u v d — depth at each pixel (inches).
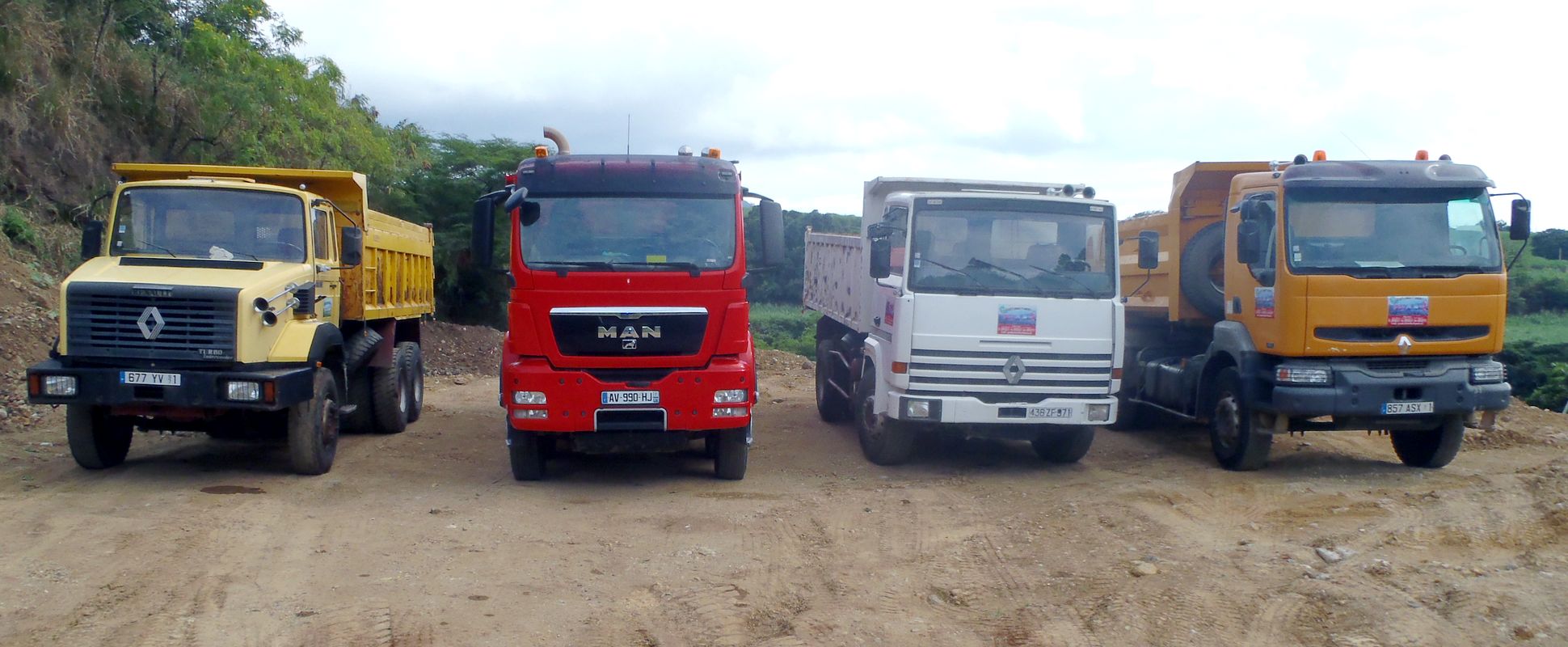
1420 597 255.6
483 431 526.6
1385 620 240.5
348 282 437.7
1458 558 289.1
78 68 667.4
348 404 486.0
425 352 820.0
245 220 389.4
